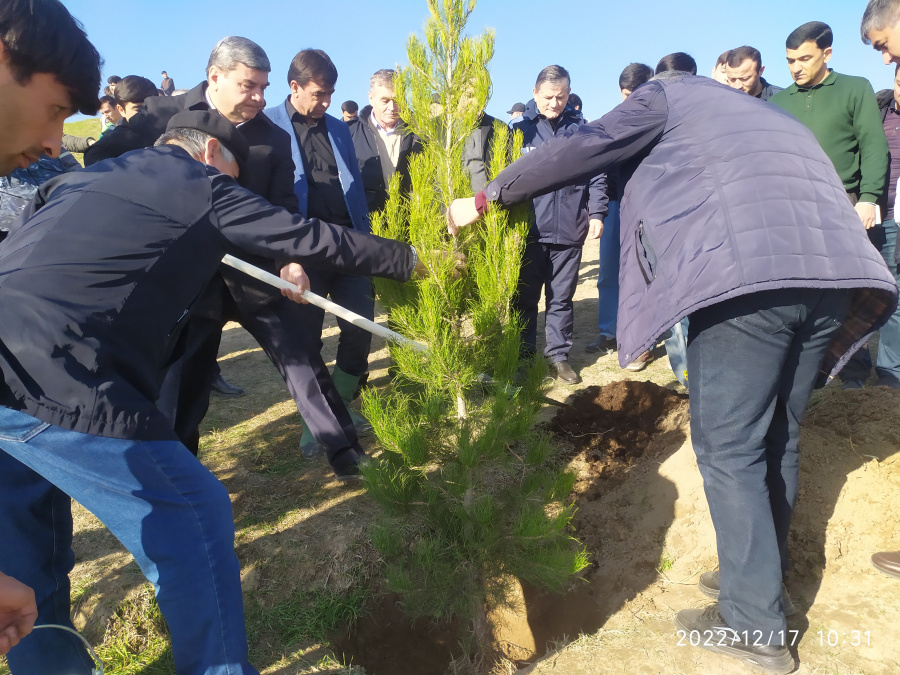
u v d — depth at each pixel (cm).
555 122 442
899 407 293
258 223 185
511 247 228
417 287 240
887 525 246
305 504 311
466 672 260
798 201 183
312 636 246
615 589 258
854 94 343
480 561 245
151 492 156
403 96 240
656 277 198
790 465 213
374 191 449
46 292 146
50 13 129
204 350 281
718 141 196
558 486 247
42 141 142
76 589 255
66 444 148
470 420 241
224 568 166
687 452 299
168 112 299
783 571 229
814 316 191
